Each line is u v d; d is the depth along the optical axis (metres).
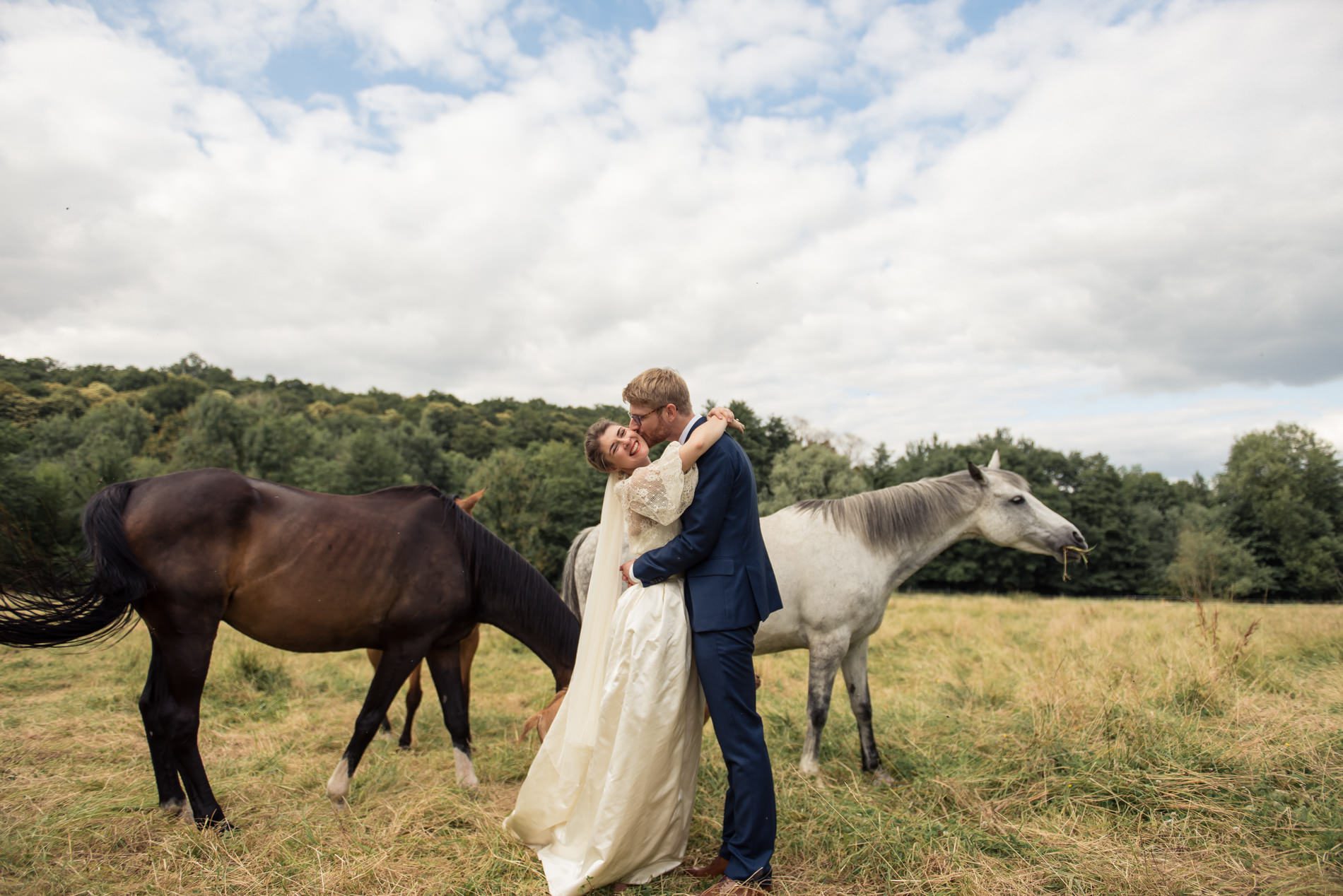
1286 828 2.54
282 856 2.53
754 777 2.26
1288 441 38.81
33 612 2.58
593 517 28.84
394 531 3.22
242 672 5.44
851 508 3.74
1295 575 35.88
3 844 2.48
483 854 2.53
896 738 3.97
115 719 4.25
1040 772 3.21
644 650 2.27
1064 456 36.44
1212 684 4.10
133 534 2.70
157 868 2.44
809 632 3.58
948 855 2.46
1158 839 2.58
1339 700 4.05
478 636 4.69
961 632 8.72
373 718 3.17
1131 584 34.28
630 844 2.24
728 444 2.38
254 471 42.34
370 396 97.06
